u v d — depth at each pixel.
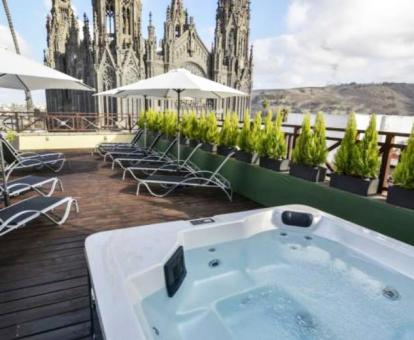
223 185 4.59
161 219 3.59
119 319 1.32
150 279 1.80
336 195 3.23
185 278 2.20
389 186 2.80
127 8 25.89
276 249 2.75
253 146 4.54
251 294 2.15
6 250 2.70
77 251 2.72
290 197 3.81
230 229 2.61
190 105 25.58
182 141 6.72
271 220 2.91
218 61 29.88
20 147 8.86
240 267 2.48
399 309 2.04
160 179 4.56
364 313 2.00
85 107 26.47
